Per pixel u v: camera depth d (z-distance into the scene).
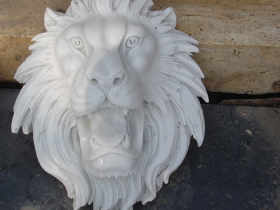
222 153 1.54
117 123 1.09
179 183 1.47
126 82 1.00
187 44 1.16
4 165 1.49
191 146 1.54
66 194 1.44
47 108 1.16
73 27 1.04
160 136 1.22
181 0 1.48
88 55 1.02
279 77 1.58
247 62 1.51
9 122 1.59
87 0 1.07
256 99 1.71
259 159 1.53
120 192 1.28
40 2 1.48
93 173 1.19
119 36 1.01
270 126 1.60
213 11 1.46
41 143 1.22
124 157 1.11
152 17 1.10
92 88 0.99
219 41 1.43
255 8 1.48
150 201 1.44
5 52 1.52
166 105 1.18
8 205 1.43
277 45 1.43
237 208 1.44
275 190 1.47
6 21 1.46
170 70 1.13
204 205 1.44
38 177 1.47
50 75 1.11
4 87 1.72
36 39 1.11
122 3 1.04
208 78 1.60
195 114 1.22
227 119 1.61
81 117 1.13
